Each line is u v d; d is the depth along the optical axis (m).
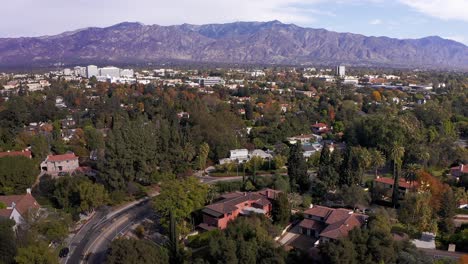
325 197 115.00
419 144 144.75
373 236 74.19
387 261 71.19
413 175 114.88
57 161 140.25
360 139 162.75
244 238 78.00
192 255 82.00
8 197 100.62
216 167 147.62
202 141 154.38
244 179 125.50
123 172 118.81
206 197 108.31
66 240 94.25
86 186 105.69
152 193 125.44
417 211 93.00
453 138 168.25
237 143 165.50
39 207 98.25
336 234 82.44
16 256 71.56
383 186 118.44
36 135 158.38
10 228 79.69
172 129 140.38
